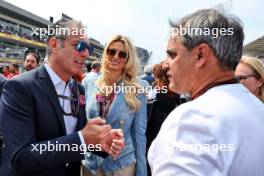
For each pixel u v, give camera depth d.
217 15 1.12
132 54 2.86
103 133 1.72
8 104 1.67
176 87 1.21
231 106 1.05
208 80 1.14
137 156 2.74
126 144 2.70
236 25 1.13
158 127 3.43
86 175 2.74
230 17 1.14
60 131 1.80
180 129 1.01
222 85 1.13
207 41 1.10
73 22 1.85
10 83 1.70
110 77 2.84
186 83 1.18
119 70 2.83
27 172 1.65
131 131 2.79
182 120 1.01
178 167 0.96
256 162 1.01
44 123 1.73
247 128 1.02
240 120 1.02
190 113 1.02
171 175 0.97
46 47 1.90
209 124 0.98
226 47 1.10
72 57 1.84
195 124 0.99
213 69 1.13
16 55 20.91
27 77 1.74
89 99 2.91
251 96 1.16
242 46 1.16
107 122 2.77
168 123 1.07
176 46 1.17
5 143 1.71
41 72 1.81
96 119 1.74
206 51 1.11
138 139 2.76
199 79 1.15
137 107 2.76
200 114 1.01
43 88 1.76
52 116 1.76
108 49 2.84
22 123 1.65
